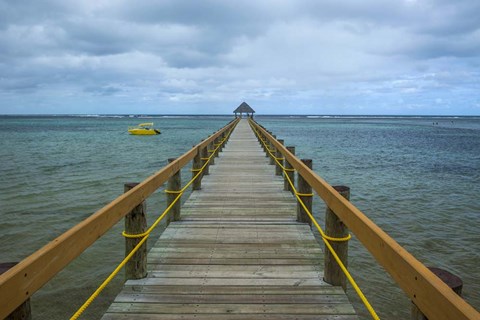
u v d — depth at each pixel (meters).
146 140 43.25
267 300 3.51
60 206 11.38
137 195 3.70
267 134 13.45
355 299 5.98
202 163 10.28
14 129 72.75
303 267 4.30
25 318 1.93
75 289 6.21
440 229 9.60
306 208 5.43
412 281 1.85
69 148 32.25
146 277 4.00
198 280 3.94
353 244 8.21
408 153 29.86
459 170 20.41
